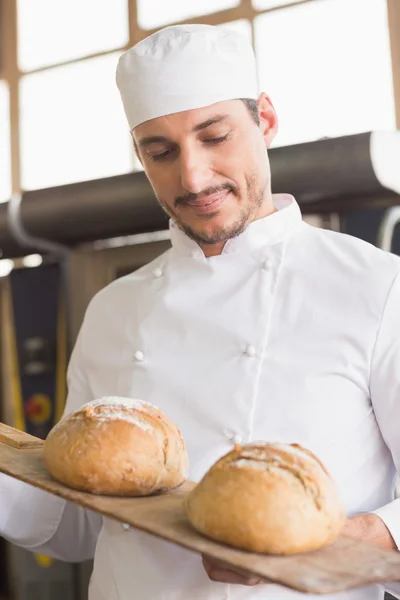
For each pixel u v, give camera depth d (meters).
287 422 1.20
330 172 2.40
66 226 3.08
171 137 1.22
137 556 1.22
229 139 1.20
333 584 0.71
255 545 0.80
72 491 0.97
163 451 1.01
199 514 0.84
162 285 1.41
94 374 1.47
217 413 1.24
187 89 1.19
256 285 1.31
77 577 3.53
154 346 1.36
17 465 1.07
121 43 3.75
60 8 3.96
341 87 3.06
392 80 2.94
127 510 0.91
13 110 4.10
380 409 1.20
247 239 1.32
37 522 1.40
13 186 4.09
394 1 2.93
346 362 1.20
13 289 3.70
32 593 3.59
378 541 1.04
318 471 0.87
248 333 1.27
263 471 0.85
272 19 3.24
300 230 1.37
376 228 2.65
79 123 3.88
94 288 3.47
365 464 1.21
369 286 1.22
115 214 2.90
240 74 1.24
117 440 0.98
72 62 3.89
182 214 1.26
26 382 3.63
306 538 0.81
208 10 3.45
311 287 1.27
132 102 1.27
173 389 1.30
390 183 2.42
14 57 4.10
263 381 1.23
